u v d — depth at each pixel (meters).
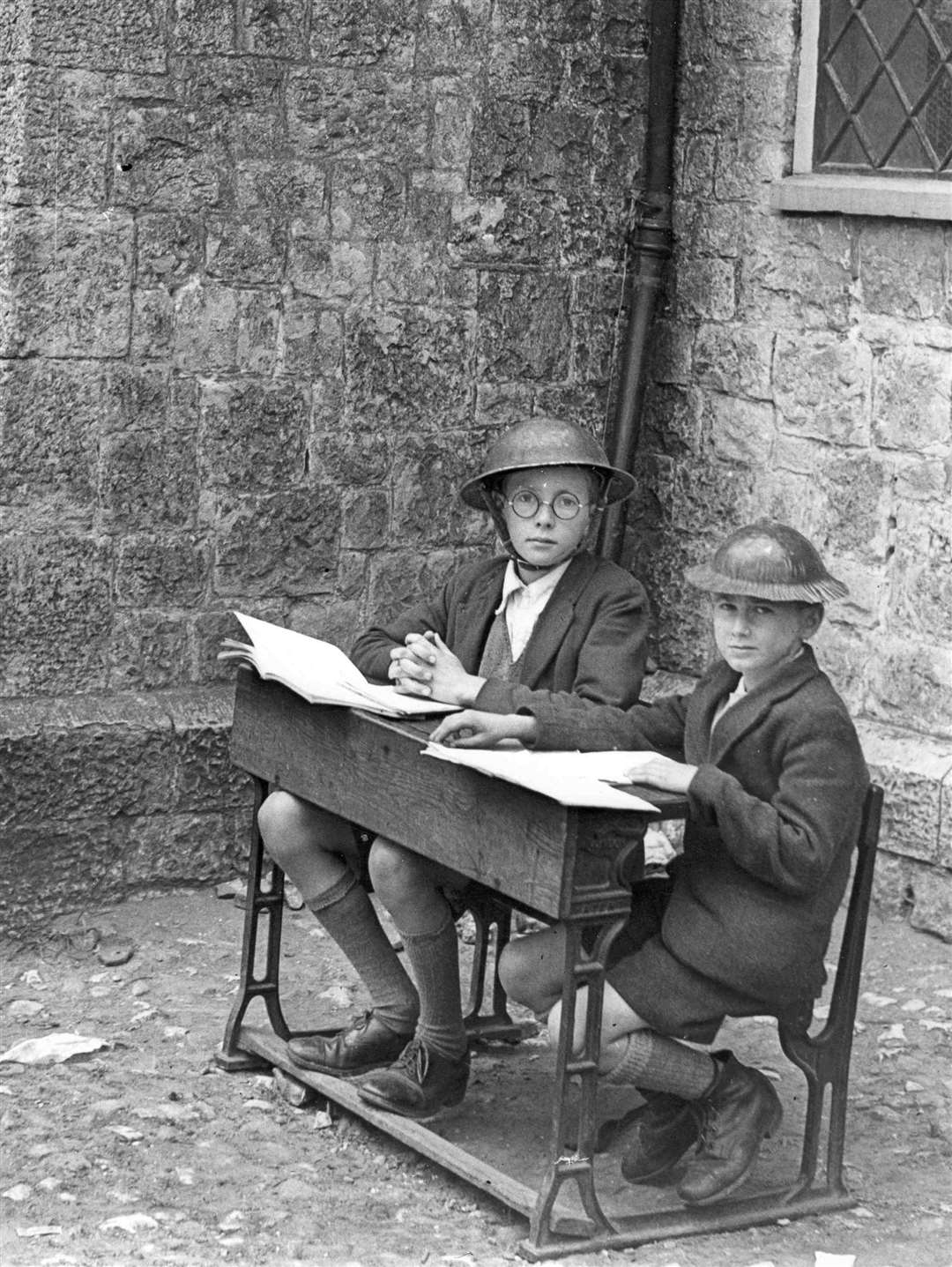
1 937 5.45
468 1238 3.71
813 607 3.63
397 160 5.96
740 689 3.70
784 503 6.18
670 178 6.41
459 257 6.12
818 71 6.06
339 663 4.24
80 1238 3.62
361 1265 3.55
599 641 4.13
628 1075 3.63
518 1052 4.71
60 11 5.37
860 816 3.66
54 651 5.62
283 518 5.91
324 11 5.78
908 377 5.77
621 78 6.36
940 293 5.68
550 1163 3.60
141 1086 4.43
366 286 5.96
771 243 6.16
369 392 6.01
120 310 5.57
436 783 3.73
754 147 6.19
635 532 6.63
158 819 5.70
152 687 5.77
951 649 5.68
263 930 5.57
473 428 6.21
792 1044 3.79
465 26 6.04
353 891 4.22
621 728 3.93
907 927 5.68
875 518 5.89
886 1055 4.78
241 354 5.78
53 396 5.51
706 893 3.60
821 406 6.04
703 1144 3.75
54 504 5.56
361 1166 4.05
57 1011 4.96
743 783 3.61
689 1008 3.57
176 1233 3.67
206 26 5.59
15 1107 4.27
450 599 4.42
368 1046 4.25
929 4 5.73
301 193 5.81
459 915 4.42
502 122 6.14
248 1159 4.06
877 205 5.76
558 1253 3.57
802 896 3.53
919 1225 3.85
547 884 3.44
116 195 5.53
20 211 5.40
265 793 4.45
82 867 5.60
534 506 4.16
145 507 5.69
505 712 3.99
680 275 6.46
